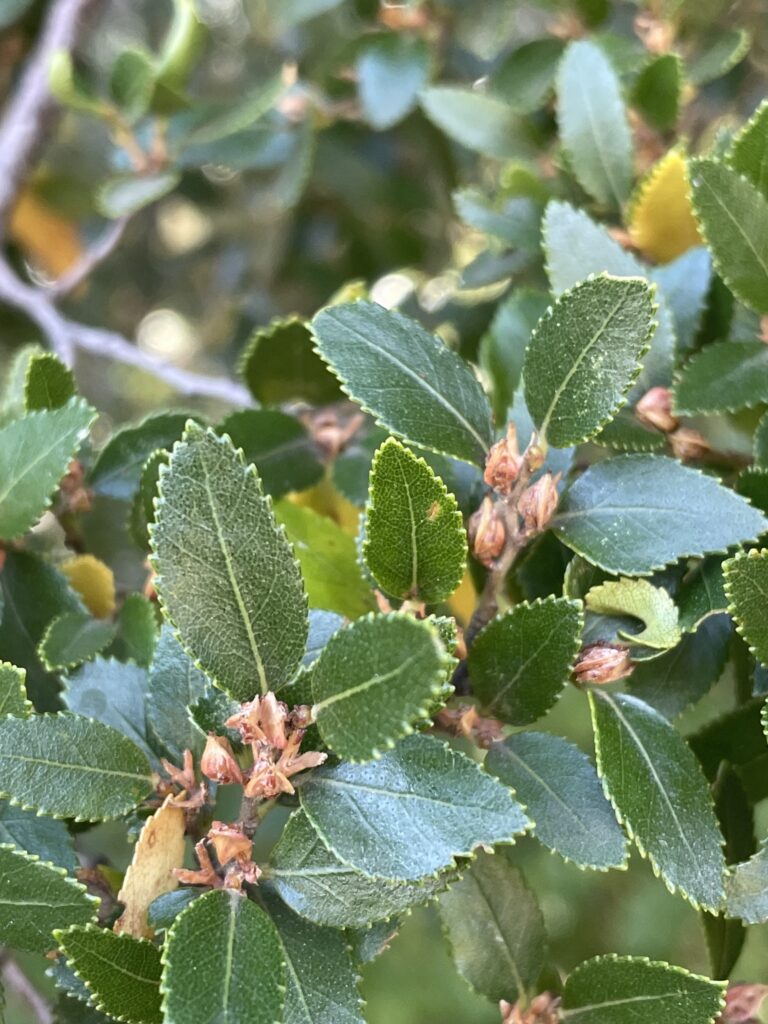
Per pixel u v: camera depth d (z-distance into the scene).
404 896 0.10
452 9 0.25
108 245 0.25
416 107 0.27
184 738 0.12
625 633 0.12
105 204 0.24
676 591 0.12
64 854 0.12
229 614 0.10
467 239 0.33
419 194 0.31
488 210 0.19
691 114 0.25
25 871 0.11
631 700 0.12
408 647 0.09
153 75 0.23
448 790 0.10
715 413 0.13
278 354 0.17
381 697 0.09
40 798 0.11
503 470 0.12
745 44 0.20
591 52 0.17
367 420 0.17
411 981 0.33
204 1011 0.09
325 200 0.33
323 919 0.10
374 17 0.25
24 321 0.33
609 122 0.17
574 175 0.18
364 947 0.11
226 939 0.10
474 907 0.12
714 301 0.15
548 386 0.11
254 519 0.10
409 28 0.25
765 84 0.27
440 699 0.10
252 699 0.10
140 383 0.50
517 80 0.22
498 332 0.17
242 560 0.10
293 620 0.10
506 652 0.11
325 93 0.25
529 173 0.18
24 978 0.17
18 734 0.11
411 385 0.12
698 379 0.13
